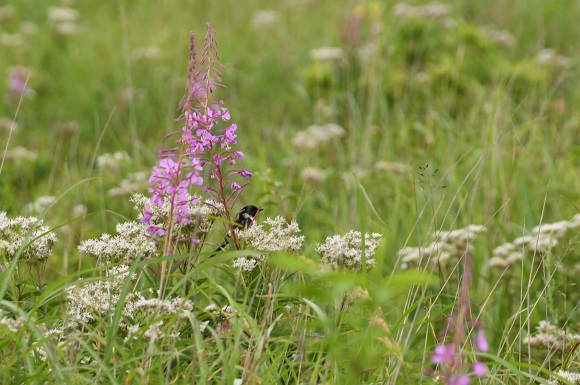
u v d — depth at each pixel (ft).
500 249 28.30
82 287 19.29
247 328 17.83
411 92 47.80
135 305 18.31
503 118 38.32
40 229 20.54
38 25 66.85
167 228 19.58
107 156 38.78
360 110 46.26
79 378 16.88
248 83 53.93
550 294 24.58
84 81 54.90
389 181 37.22
